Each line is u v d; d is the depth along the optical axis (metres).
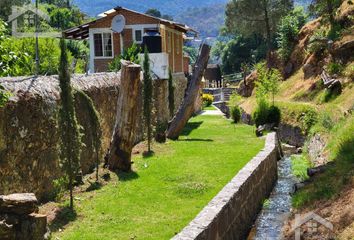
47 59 17.95
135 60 20.12
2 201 5.68
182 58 31.59
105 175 12.44
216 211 8.87
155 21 25.00
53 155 10.47
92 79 14.09
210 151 16.73
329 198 9.69
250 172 12.23
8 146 8.73
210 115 34.34
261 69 35.22
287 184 15.77
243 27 58.88
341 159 12.02
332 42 30.09
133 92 13.02
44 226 5.89
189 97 20.92
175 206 10.15
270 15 56.34
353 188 9.27
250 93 46.06
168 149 17.17
